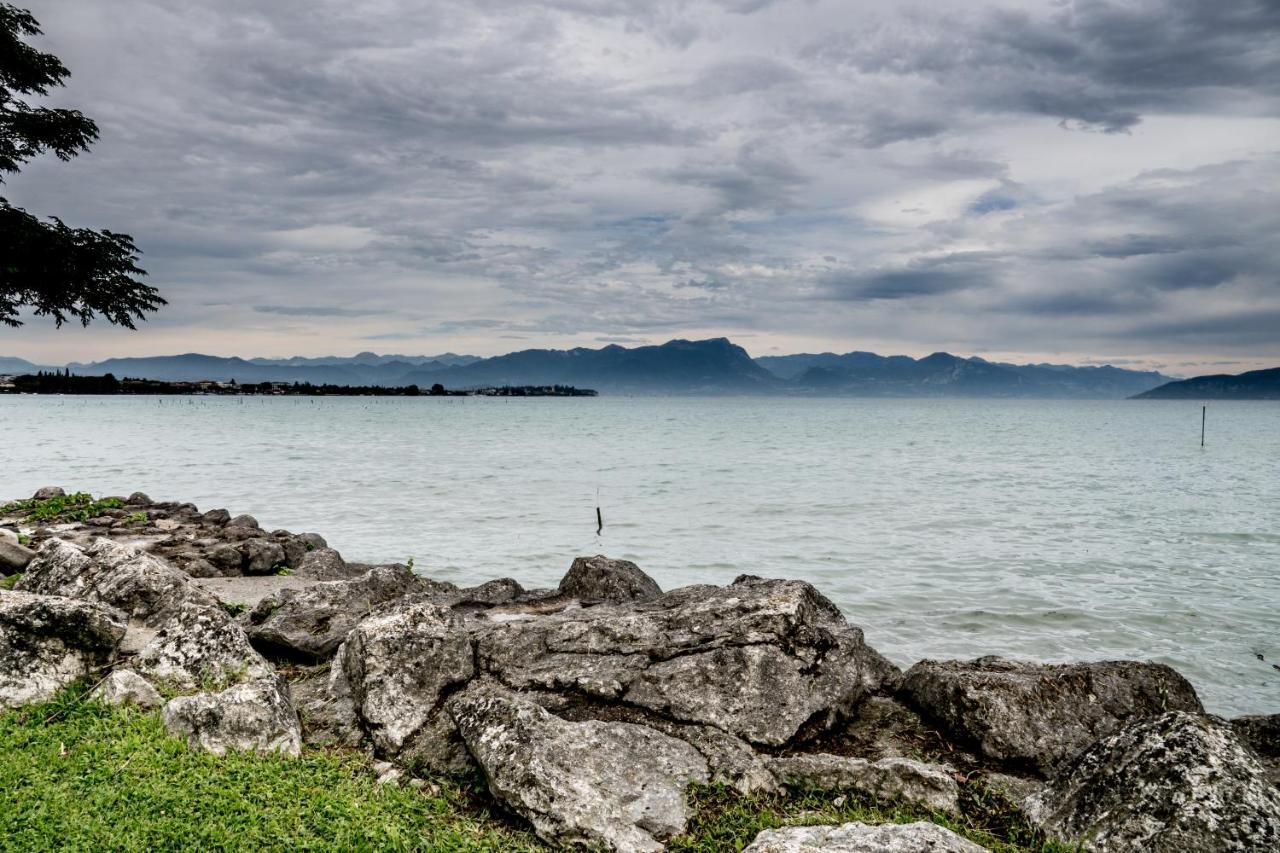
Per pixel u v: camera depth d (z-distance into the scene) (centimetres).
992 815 711
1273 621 1822
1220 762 627
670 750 770
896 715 910
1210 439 9781
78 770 703
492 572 2294
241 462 5494
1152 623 1802
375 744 823
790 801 728
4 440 7362
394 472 4944
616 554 2530
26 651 870
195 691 877
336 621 1191
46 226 2228
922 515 3353
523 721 734
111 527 2253
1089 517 3312
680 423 14125
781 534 2897
